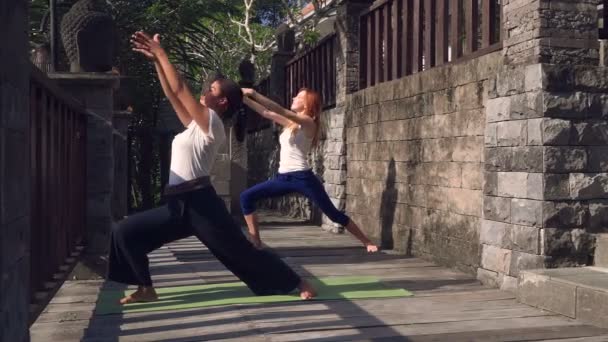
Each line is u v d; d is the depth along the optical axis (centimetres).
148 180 1406
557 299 420
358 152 875
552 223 468
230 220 418
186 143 405
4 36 190
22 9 215
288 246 775
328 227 962
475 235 571
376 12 844
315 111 585
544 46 480
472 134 580
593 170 477
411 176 709
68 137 471
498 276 512
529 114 482
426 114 673
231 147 1018
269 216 1250
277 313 418
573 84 475
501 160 515
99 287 512
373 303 451
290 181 577
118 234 424
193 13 1245
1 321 183
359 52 908
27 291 220
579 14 488
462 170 596
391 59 809
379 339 355
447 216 623
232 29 1931
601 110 481
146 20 1194
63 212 445
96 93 556
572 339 357
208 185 412
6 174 190
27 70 222
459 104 603
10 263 195
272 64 1362
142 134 1397
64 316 412
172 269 598
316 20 1262
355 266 625
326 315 413
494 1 574
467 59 604
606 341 352
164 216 416
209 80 427
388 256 698
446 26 661
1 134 183
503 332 371
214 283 525
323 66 1066
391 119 763
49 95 379
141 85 1253
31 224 326
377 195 804
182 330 375
